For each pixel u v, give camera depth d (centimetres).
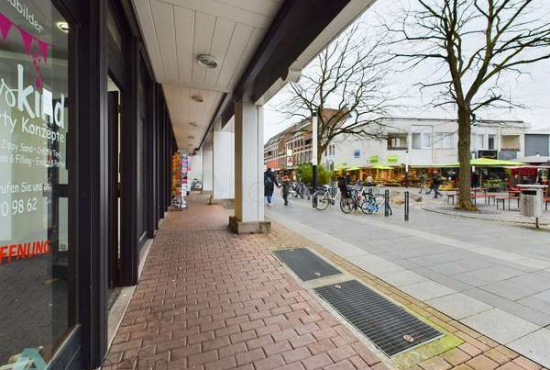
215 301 255
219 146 1035
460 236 535
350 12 233
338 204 1095
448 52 879
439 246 460
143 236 432
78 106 160
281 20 276
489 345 194
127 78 284
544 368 171
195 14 280
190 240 482
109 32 223
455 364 174
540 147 2583
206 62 391
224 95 604
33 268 138
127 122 286
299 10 258
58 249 153
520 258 396
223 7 270
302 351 185
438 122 2606
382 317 230
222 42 341
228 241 477
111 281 279
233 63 405
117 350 182
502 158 2492
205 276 317
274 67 379
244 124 525
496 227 629
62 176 155
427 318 230
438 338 202
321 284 298
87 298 162
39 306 142
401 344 194
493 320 228
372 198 852
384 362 176
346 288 288
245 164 533
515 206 1014
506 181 1980
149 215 479
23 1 128
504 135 2584
